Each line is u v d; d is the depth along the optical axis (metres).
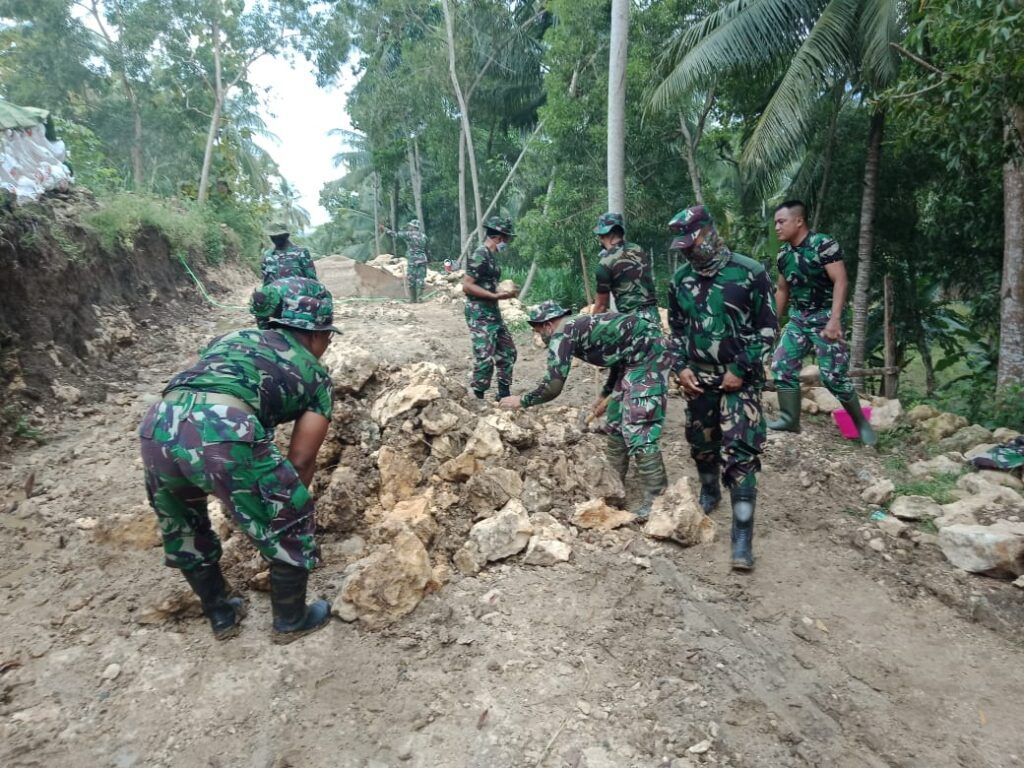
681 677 2.87
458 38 19.98
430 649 2.99
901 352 13.23
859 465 4.87
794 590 3.48
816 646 3.10
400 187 33.22
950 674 2.95
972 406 7.57
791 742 2.57
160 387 6.98
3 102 9.21
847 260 11.91
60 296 6.93
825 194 11.70
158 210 12.29
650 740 2.56
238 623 3.13
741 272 3.53
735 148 15.55
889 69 8.63
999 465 4.59
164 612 3.15
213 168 24.58
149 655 2.96
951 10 4.93
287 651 2.98
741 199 13.31
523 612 3.23
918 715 2.73
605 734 2.58
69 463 4.95
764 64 10.28
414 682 2.82
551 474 4.34
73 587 3.43
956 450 5.20
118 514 3.88
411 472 4.17
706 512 4.20
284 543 2.85
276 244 8.03
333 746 2.53
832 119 10.84
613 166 8.26
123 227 9.47
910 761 2.51
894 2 8.37
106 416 5.97
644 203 13.74
